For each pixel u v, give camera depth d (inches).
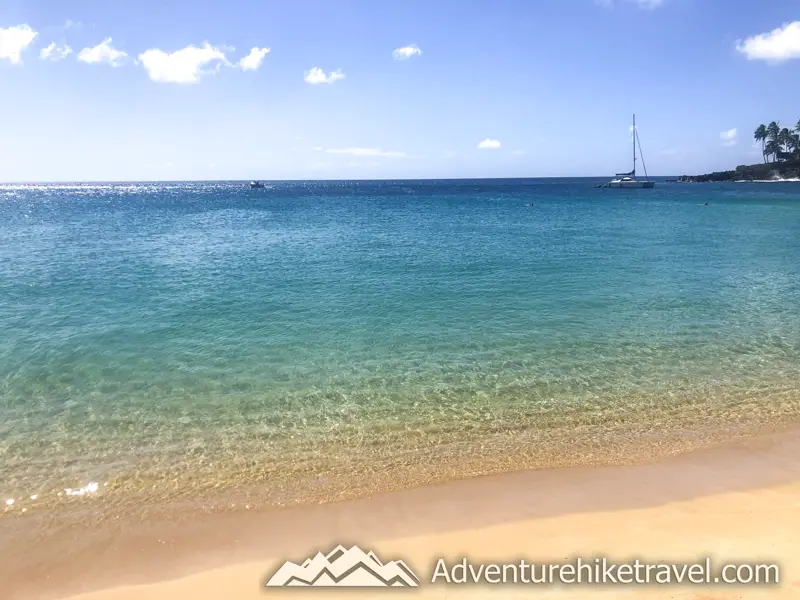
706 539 231.8
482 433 334.3
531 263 925.8
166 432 339.0
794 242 1172.5
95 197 4313.5
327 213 2253.9
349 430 339.9
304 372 434.6
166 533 242.8
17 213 2322.8
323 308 626.5
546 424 345.1
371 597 202.5
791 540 229.3
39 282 776.3
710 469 288.7
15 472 293.3
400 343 502.9
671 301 649.0
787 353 468.1
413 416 358.3
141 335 527.2
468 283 761.0
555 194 4042.8
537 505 259.4
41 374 430.6
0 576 215.6
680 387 399.2
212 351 483.8
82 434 336.5
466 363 451.5
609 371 431.2
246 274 840.9
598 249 1088.8
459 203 2960.1
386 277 810.2
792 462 294.0
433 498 267.0
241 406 374.9
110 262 958.4
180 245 1197.1
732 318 576.1
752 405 367.2
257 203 3176.7
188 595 205.6
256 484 282.0
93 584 211.5
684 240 1223.5
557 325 553.6
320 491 275.0
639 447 314.5
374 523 248.2
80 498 270.1
